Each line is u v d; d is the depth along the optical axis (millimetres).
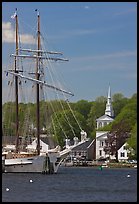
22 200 104000
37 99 189000
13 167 176375
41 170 176500
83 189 129750
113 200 106250
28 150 192000
